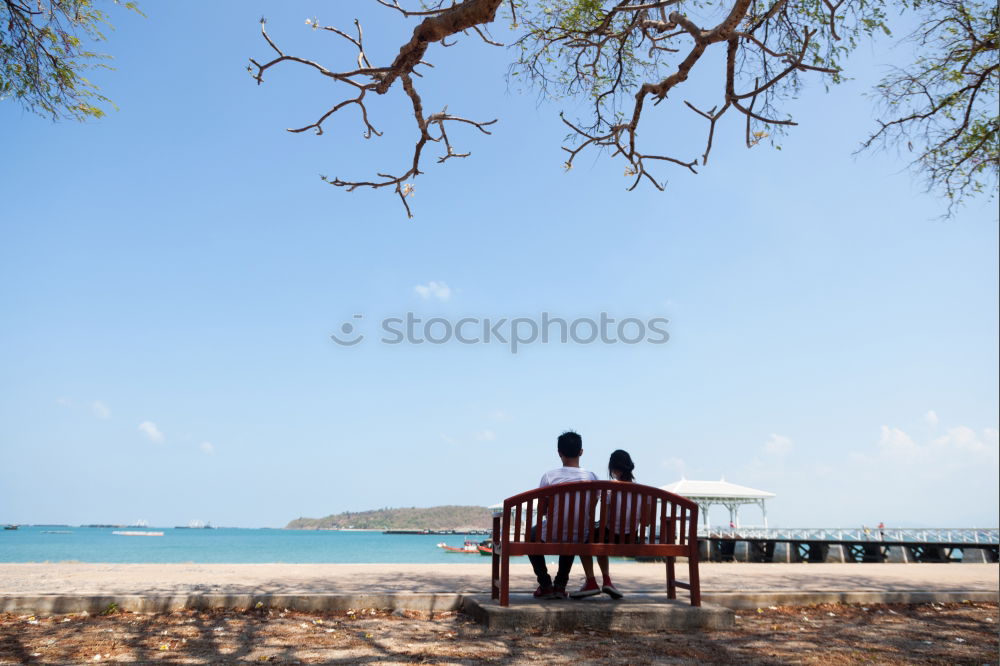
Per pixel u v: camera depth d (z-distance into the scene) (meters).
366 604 4.84
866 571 9.23
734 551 24.34
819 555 23.48
